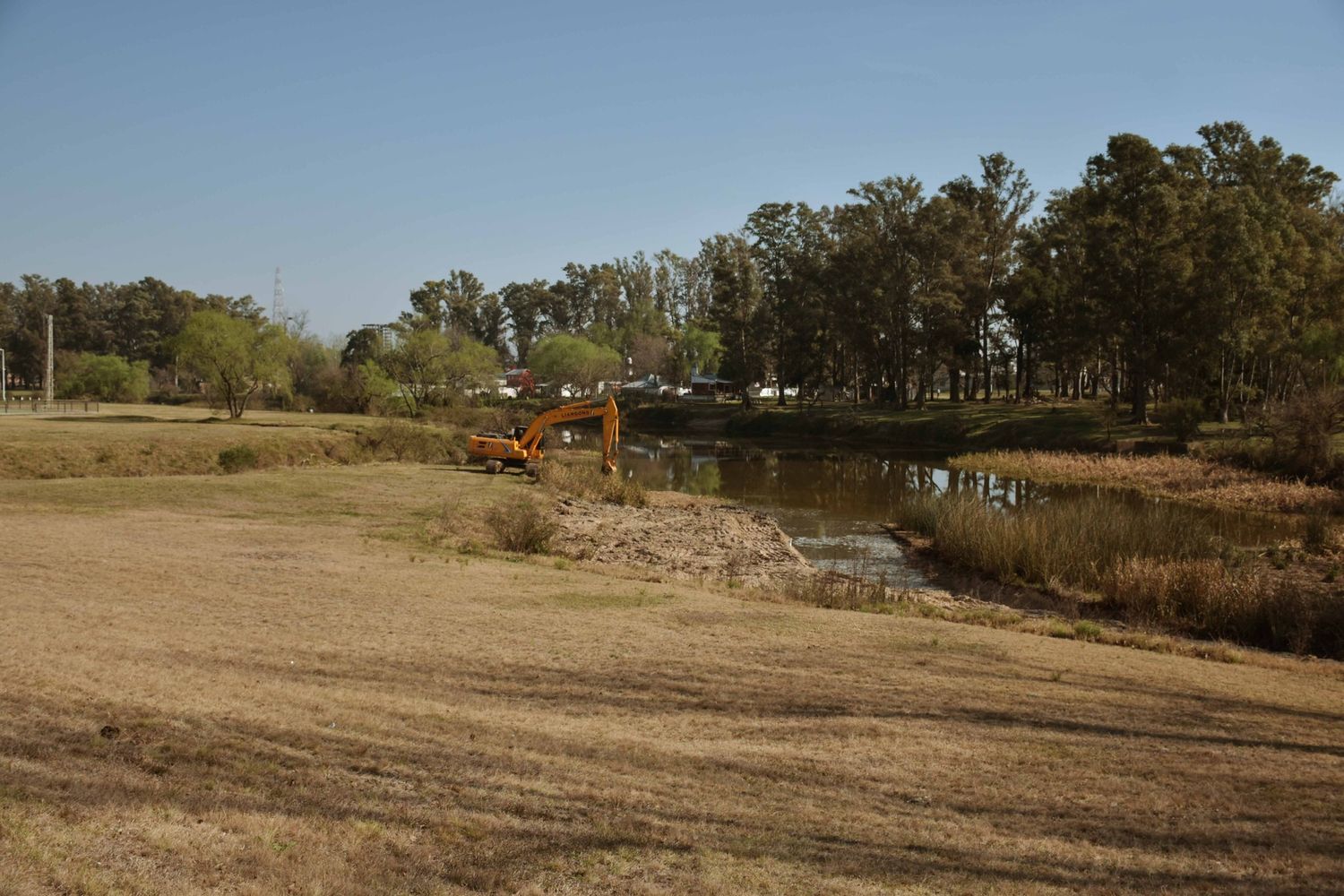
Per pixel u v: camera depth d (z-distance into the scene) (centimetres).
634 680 988
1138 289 5406
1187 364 5312
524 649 1085
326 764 680
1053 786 753
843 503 3569
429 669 974
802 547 2559
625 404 10381
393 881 513
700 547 2373
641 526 2647
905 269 7300
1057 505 2697
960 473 4666
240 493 2416
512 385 13450
